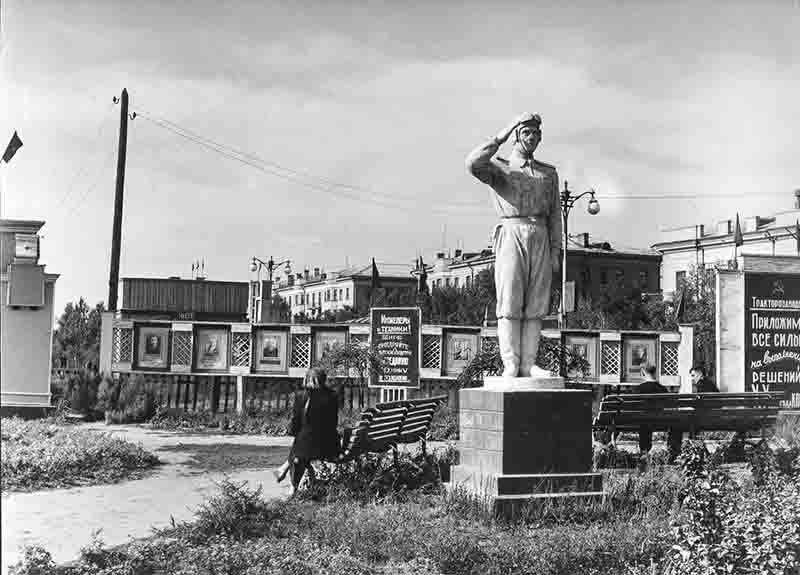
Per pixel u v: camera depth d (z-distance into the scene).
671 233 54.88
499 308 10.21
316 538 8.22
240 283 60.75
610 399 13.03
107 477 12.14
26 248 18.64
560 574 7.19
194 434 19.11
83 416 21.59
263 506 9.18
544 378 9.90
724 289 19.22
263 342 21.56
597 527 8.38
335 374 20.33
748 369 19.08
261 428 19.42
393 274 108.00
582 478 9.64
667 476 10.60
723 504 6.86
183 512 9.84
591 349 20.98
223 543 7.98
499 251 10.23
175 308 58.97
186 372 21.81
